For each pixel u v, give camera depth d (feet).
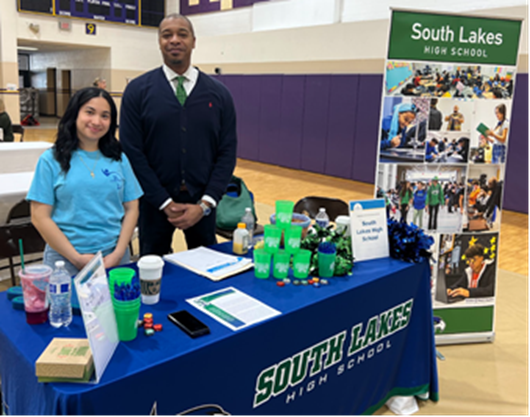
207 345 4.29
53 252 5.87
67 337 4.34
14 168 11.18
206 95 7.87
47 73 55.11
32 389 3.92
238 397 4.72
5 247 7.65
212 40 31.78
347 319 5.87
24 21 34.32
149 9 39.73
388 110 8.29
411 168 8.55
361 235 6.92
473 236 9.03
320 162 28.63
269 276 6.09
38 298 4.52
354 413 6.43
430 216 8.79
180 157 7.75
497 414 7.09
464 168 8.78
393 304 6.64
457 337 9.22
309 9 27.09
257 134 32.73
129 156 7.66
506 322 10.30
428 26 8.14
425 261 7.13
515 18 8.40
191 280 5.82
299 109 29.32
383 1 23.76
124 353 4.09
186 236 8.55
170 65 7.58
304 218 7.39
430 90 8.38
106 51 39.58
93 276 3.95
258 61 28.60
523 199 20.63
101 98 5.58
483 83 8.56
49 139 36.35
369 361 6.45
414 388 7.20
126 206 6.33
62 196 5.63
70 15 36.04
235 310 5.01
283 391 5.23
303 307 5.17
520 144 20.35
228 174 8.27
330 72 26.89
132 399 3.82
